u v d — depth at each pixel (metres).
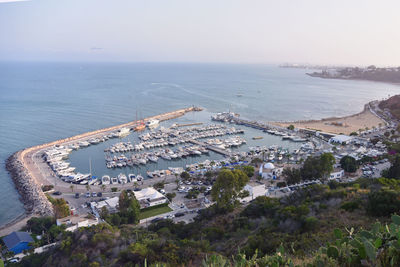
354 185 50.50
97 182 83.75
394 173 65.38
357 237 10.77
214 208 54.47
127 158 105.19
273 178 77.56
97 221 54.38
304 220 32.84
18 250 48.62
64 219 55.00
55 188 78.69
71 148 116.38
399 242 9.57
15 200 74.06
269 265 11.02
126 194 61.56
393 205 29.91
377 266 9.34
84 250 37.28
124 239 38.72
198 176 84.31
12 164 96.75
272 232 33.88
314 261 11.18
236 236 36.69
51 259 38.94
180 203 66.06
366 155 94.44
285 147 118.75
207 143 122.25
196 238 40.22
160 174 89.88
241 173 57.56
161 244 32.53
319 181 72.88
